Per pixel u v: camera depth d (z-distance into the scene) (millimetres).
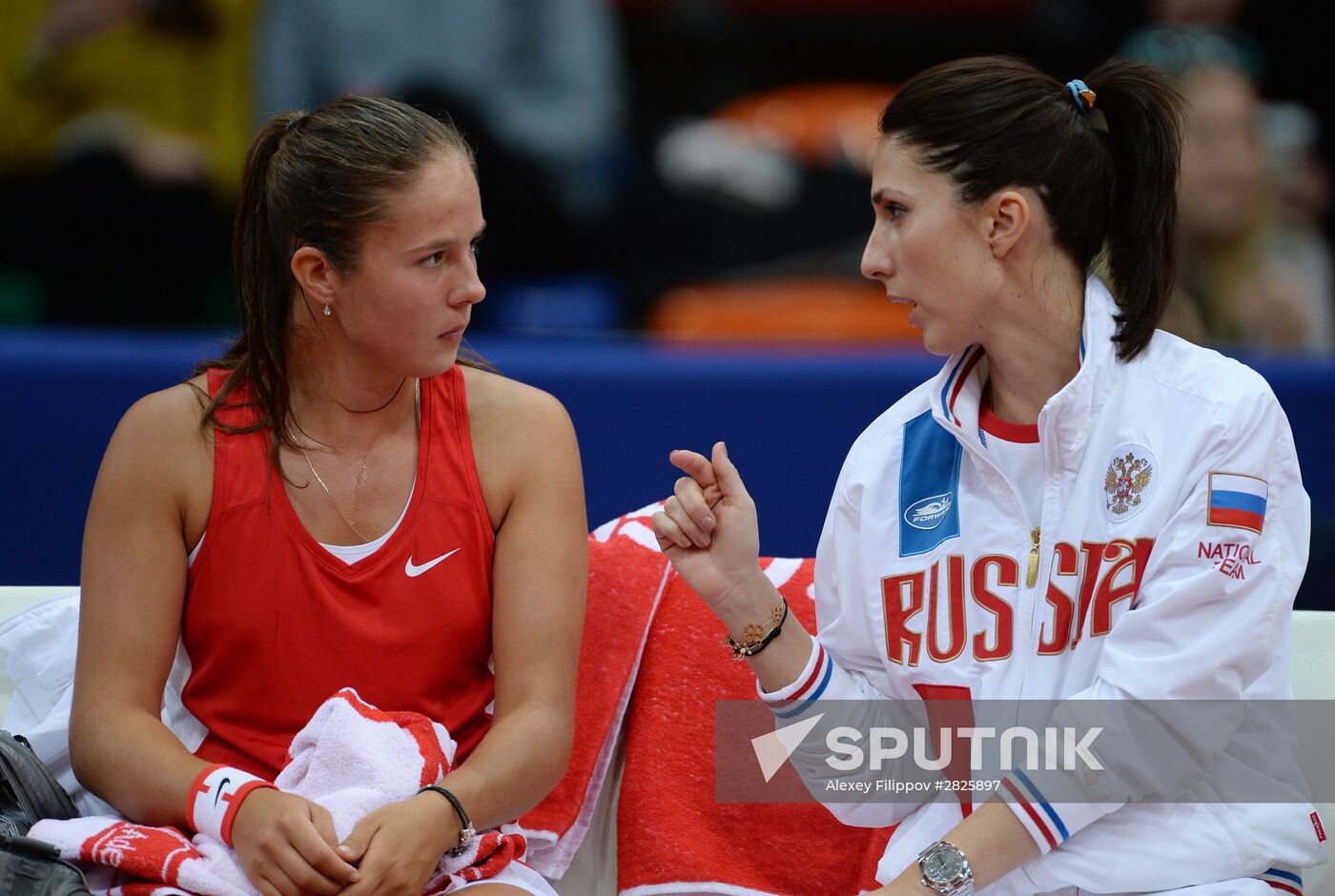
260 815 6742
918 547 7562
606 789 8539
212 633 7559
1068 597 7227
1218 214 16859
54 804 7316
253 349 7621
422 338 7293
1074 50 20125
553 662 7496
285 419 7629
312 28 18078
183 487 7520
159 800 7000
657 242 17672
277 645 7504
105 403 13578
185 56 17875
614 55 18797
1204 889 6926
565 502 7723
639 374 13359
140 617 7398
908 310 16750
